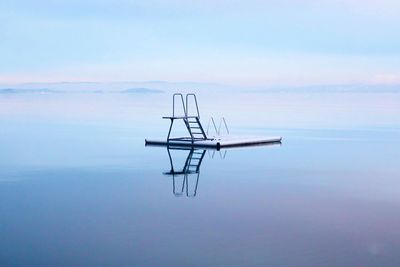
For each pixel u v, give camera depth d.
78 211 9.00
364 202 9.77
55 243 7.20
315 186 11.37
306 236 7.52
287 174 13.02
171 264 6.43
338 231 7.79
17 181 12.09
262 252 6.84
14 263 6.48
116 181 12.02
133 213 8.82
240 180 12.16
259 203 9.66
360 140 21.48
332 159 15.91
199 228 7.90
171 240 7.33
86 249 6.96
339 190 10.93
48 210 9.09
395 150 18.11
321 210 9.10
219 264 6.43
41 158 16.25
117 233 7.65
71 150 18.39
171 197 10.19
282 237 7.47
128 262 6.50
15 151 18.09
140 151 18.11
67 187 11.30
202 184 11.61
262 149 18.70
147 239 7.36
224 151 18.12
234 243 7.19
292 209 9.15
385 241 7.29
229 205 9.45
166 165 14.67
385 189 11.02
